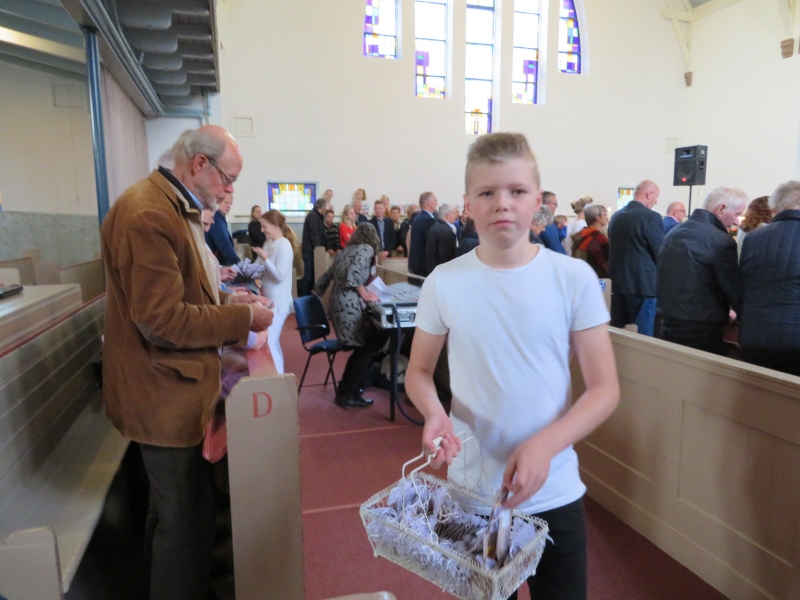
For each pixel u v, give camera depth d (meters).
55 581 0.99
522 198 0.96
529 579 1.17
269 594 1.43
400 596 2.02
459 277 1.06
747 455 1.88
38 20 4.54
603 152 11.80
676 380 2.16
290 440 1.39
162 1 3.74
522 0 11.25
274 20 9.73
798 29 10.09
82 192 5.84
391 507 0.96
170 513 1.50
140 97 5.64
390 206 10.65
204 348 1.51
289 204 10.20
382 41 10.59
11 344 1.63
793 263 2.39
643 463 2.36
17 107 5.59
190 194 1.52
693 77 12.02
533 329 1.02
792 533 1.74
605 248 5.05
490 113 11.34
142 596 1.87
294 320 7.14
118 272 1.44
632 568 2.14
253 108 9.77
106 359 1.51
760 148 10.81
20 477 1.61
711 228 2.92
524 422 1.04
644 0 11.64
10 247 5.64
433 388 1.09
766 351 2.48
